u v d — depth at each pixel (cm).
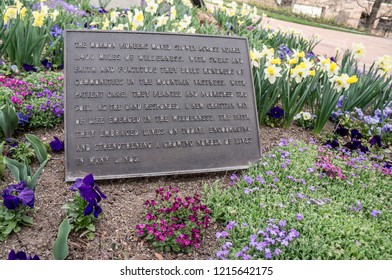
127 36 377
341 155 432
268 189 333
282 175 360
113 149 343
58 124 424
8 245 266
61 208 301
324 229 288
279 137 454
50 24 566
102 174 334
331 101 452
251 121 396
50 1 816
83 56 359
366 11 2297
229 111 390
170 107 370
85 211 265
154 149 354
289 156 395
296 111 464
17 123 380
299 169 369
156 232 275
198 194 330
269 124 477
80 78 352
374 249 280
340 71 579
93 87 353
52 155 371
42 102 423
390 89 529
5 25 548
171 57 385
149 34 384
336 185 365
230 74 401
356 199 343
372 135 489
